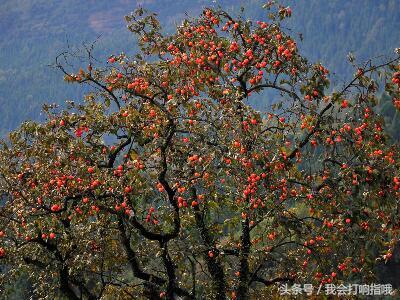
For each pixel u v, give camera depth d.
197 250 15.67
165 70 16.22
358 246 15.23
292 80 15.80
